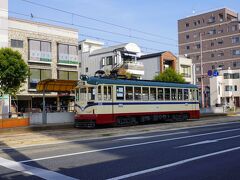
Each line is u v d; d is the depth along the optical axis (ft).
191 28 268.82
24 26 114.42
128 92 74.90
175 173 26.81
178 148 40.04
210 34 258.98
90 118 69.56
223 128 67.00
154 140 48.39
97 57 154.61
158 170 27.99
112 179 25.02
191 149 39.06
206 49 260.21
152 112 79.71
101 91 70.23
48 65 120.26
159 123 83.92
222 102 246.68
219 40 254.06
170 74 143.54
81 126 72.02
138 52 152.97
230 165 29.66
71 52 127.03
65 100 119.14
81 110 71.72
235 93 244.01
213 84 247.70
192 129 66.03
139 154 36.09
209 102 248.11
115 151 38.47
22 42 113.91
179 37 274.57
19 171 28.22
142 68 151.43
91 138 53.57
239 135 53.31
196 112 93.04
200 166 29.37
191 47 267.80
